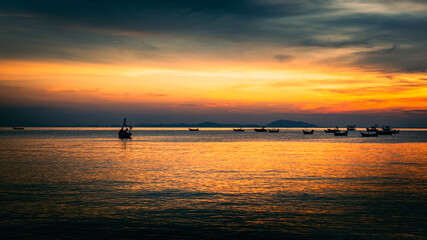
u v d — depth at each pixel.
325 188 37.06
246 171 50.34
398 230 23.17
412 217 26.03
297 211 27.64
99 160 65.62
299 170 51.62
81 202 30.22
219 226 23.98
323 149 99.31
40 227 23.53
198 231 23.02
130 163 60.47
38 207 28.42
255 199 31.72
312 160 66.88
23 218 25.41
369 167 55.38
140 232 22.78
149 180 41.88
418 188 37.12
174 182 40.53
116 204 29.61
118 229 23.28
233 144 127.19
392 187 37.75
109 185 38.41
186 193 34.22
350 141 152.75
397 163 61.56
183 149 98.31
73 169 51.91
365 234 22.45
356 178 43.84
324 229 23.42
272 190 35.84
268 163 61.31
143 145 119.06
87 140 160.00
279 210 27.94
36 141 148.00
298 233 22.67
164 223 24.56
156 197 32.38
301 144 127.31
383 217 26.05
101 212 27.09
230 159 68.50
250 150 94.81
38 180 41.50
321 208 28.62
